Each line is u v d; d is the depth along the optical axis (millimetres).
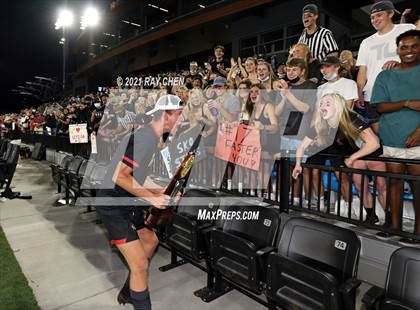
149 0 13695
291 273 2018
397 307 1622
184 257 3242
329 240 2148
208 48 10555
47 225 4391
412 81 2459
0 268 3102
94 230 4195
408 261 1802
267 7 7922
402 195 2287
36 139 11633
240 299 2637
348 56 3668
